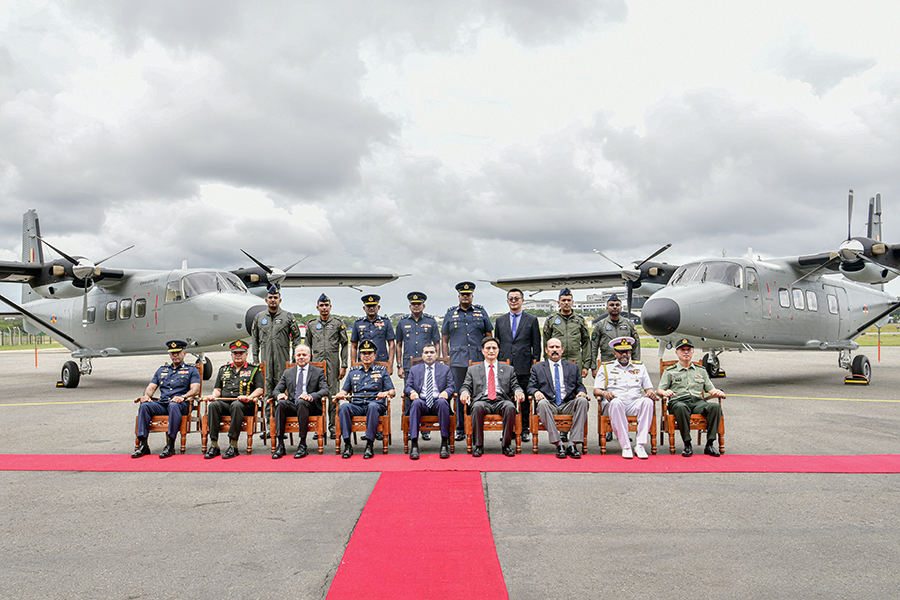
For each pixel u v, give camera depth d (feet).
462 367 26.07
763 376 54.49
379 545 12.50
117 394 44.75
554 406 21.98
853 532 13.10
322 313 26.32
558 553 11.97
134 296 47.44
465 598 10.02
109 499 16.06
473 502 15.47
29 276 48.52
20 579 10.92
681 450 22.08
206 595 10.22
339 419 21.25
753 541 12.57
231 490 16.89
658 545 12.37
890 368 63.57
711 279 42.14
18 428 28.48
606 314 28.63
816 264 45.78
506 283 71.56
